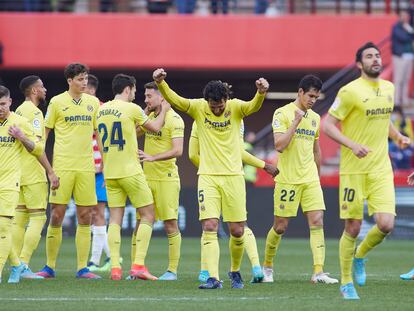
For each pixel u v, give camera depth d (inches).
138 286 1461.6
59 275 1688.0
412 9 3725.4
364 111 1285.7
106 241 1857.8
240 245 1433.3
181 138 1631.4
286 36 3659.0
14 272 1513.3
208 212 1412.4
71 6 3818.9
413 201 3105.3
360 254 1419.8
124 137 1581.0
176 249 1628.9
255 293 1360.7
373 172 1291.8
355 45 3666.3
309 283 1547.7
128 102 1595.7
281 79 4008.4
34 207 1624.0
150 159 1592.0
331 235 3061.0
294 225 3100.4
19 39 3629.4
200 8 3919.8
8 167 1448.1
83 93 1647.4
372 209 1301.7
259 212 3073.3
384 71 3582.7
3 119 1450.5
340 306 1198.9
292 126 1524.4
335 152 3307.1
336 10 3870.6
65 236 3100.4
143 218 1599.4
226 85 1401.3
